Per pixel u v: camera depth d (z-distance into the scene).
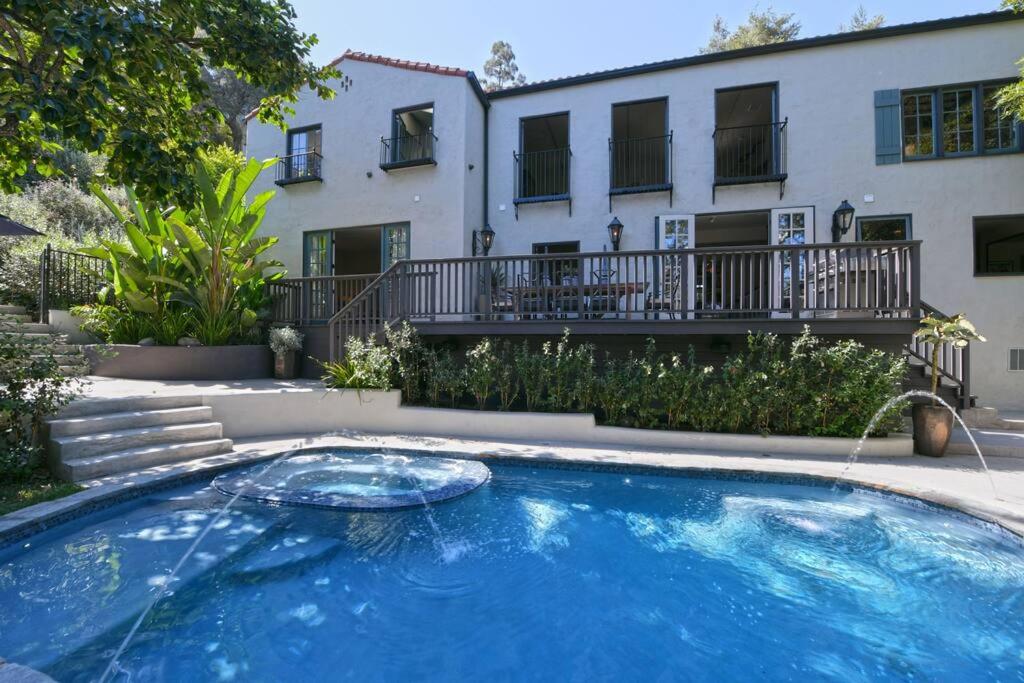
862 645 2.57
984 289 8.41
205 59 5.57
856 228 8.87
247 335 9.23
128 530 3.63
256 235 11.62
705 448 5.87
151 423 5.18
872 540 3.69
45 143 5.59
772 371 6.01
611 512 4.25
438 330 7.47
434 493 4.27
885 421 5.73
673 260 6.86
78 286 9.62
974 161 8.52
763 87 9.49
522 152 10.83
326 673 2.31
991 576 3.21
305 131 11.54
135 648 2.41
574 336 7.49
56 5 3.58
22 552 3.20
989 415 6.71
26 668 2.01
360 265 16.91
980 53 8.53
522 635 2.65
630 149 10.79
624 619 2.81
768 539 3.75
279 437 6.22
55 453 4.29
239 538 3.59
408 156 10.88
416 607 2.89
